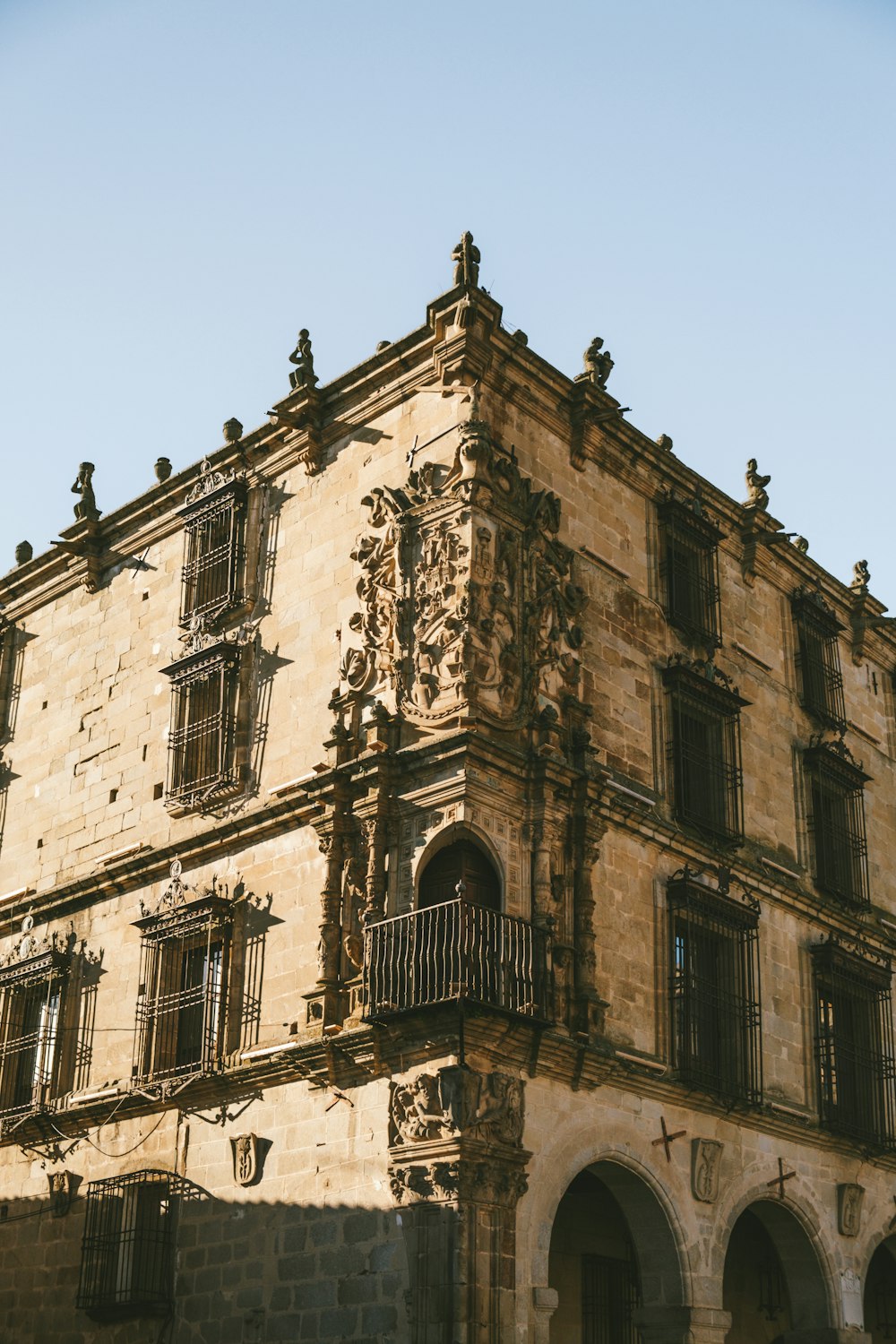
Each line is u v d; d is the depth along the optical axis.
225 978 30.16
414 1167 25.22
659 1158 28.53
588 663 30.88
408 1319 24.55
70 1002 33.84
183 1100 30.17
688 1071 29.14
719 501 36.09
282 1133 27.97
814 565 38.91
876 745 40.06
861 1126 34.03
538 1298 25.16
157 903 32.59
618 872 29.66
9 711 39.62
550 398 32.06
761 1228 34.72
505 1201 25.16
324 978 27.75
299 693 31.33
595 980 28.20
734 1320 33.41
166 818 33.38
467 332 30.12
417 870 27.39
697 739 33.34
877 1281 36.75
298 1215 27.05
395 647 29.31
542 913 27.42
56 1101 32.94
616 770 30.59
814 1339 31.56
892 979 36.84
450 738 27.42
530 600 29.72
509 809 27.97
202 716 33.44
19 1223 32.94
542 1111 26.45
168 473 37.41
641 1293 28.61
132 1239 29.83
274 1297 26.89
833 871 36.06
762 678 36.12
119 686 36.22
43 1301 31.58
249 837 30.86
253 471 34.47
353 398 32.59
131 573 37.22
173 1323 28.56
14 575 40.47
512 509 29.88
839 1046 33.69
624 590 32.56
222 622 33.84
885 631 41.06
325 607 31.52
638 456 33.88
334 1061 27.09
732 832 32.72
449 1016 25.36
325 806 28.97
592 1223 31.42
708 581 34.81
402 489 30.62
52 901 35.16
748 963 31.89
